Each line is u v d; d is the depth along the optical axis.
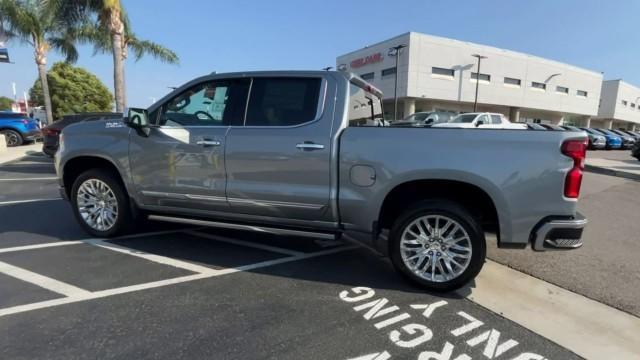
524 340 2.77
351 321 2.98
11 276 3.67
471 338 2.78
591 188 9.68
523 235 3.23
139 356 2.49
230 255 4.36
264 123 3.85
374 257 4.40
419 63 36.56
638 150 16.70
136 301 3.22
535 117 49.59
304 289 3.53
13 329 2.76
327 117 3.66
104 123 4.54
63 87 46.88
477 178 3.22
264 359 2.49
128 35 18.98
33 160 13.92
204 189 4.05
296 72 3.86
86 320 2.90
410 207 3.48
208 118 4.07
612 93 59.62
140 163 4.30
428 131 3.37
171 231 5.17
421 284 3.49
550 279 3.84
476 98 38.03
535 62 43.88
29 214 6.03
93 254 4.28
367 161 3.47
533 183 3.15
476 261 3.33
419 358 2.54
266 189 3.80
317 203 3.67
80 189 4.75
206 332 2.78
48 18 14.86
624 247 4.91
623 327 2.97
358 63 42.12
